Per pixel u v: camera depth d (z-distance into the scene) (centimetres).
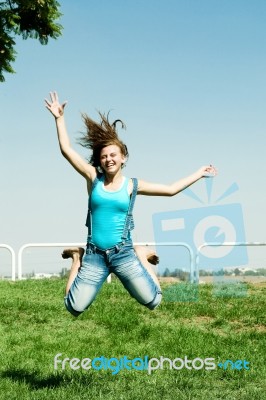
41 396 652
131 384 739
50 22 1633
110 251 599
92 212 611
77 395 661
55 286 1598
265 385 760
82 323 1168
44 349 959
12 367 832
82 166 627
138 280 600
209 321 1202
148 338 1045
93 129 616
